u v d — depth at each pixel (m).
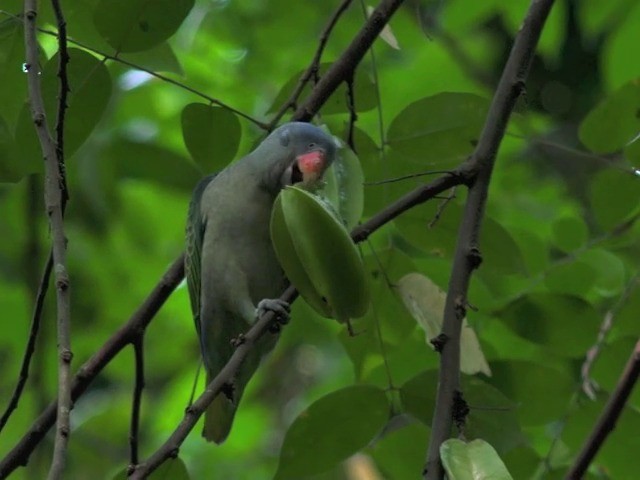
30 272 13.18
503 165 15.62
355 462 13.03
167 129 14.31
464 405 5.92
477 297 9.44
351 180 7.67
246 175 9.00
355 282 6.23
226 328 9.35
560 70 18.55
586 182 15.76
